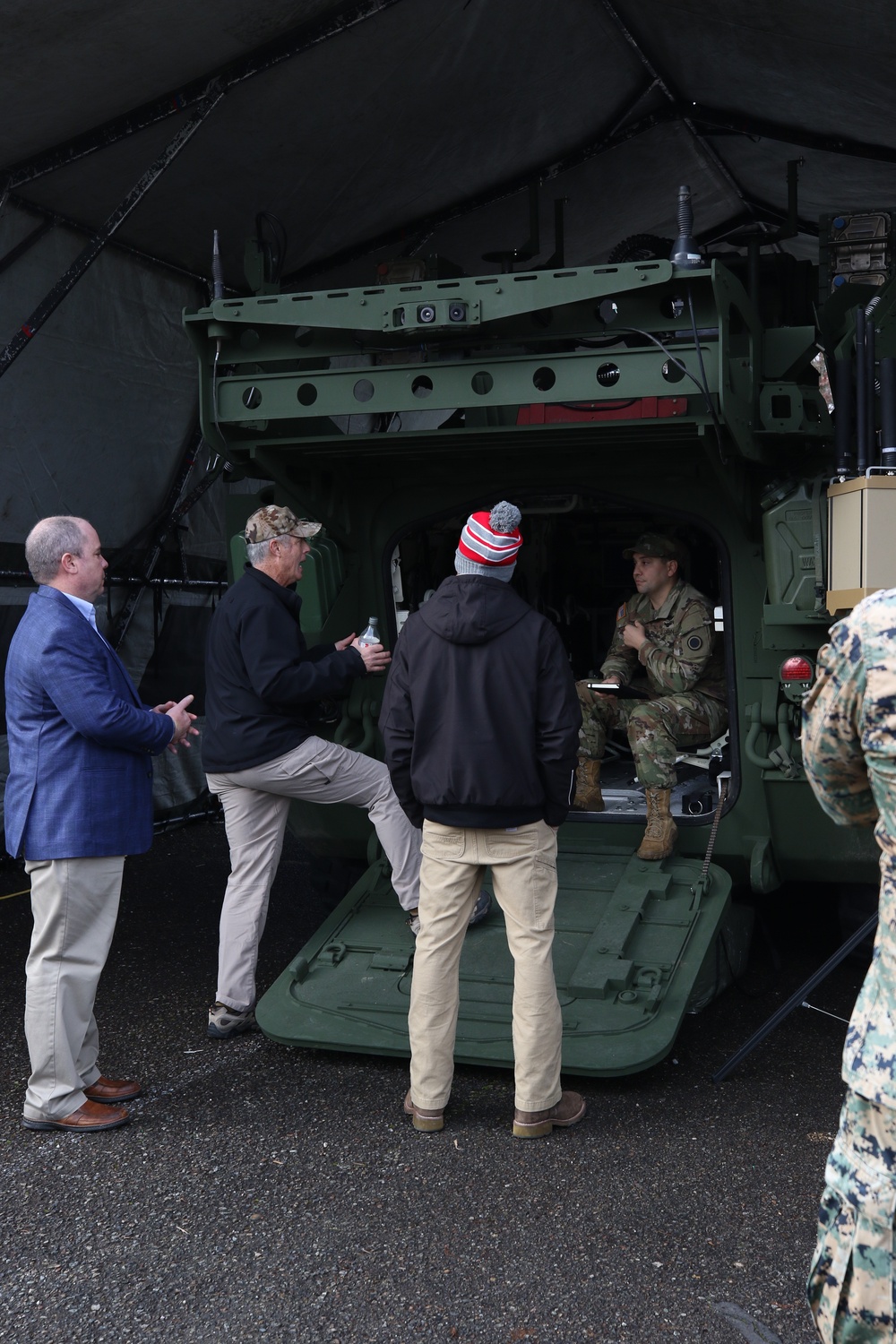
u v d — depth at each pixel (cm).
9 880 614
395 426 721
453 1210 284
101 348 606
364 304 375
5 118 474
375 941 408
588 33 548
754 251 454
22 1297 250
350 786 397
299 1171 304
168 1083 360
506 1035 358
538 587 581
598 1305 246
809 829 421
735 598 430
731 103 641
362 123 551
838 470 367
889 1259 159
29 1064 374
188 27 439
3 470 563
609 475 442
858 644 163
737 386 384
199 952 500
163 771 735
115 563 656
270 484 484
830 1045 388
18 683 324
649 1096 349
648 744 429
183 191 568
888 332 414
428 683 315
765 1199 287
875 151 654
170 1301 249
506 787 309
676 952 380
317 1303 247
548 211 750
